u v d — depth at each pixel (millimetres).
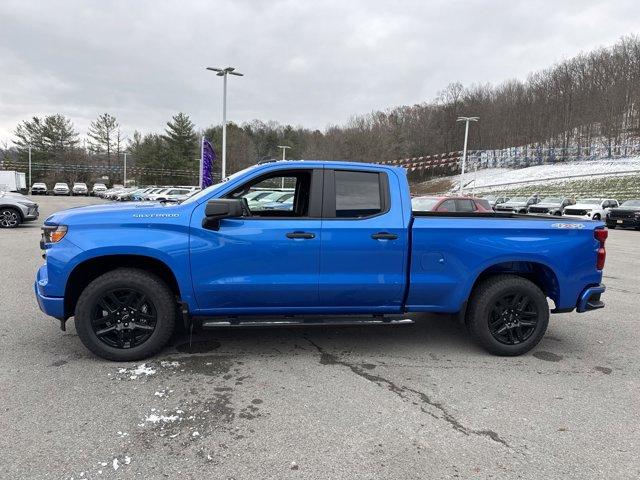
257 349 4598
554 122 81750
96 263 4230
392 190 4340
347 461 2764
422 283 4320
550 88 85500
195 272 4047
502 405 3529
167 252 3984
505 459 2824
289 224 4141
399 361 4371
